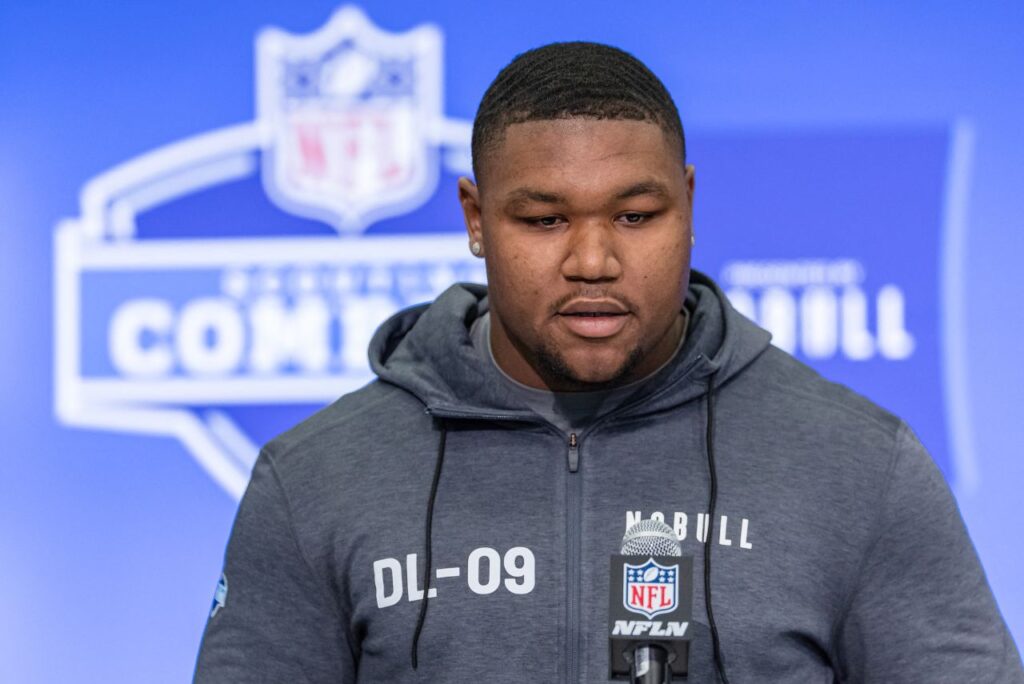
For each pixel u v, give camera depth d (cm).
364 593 495
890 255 984
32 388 1010
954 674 470
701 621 477
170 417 1010
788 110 991
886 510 482
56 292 1012
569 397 513
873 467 488
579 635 483
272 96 1015
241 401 1010
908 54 986
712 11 994
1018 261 976
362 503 505
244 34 1016
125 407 1011
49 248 1012
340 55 1015
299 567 506
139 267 1012
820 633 476
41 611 1008
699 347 505
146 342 1012
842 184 988
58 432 1011
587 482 503
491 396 510
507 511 500
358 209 1012
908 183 984
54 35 1018
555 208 459
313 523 506
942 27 984
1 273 1011
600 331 465
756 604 474
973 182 981
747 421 508
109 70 1019
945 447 977
